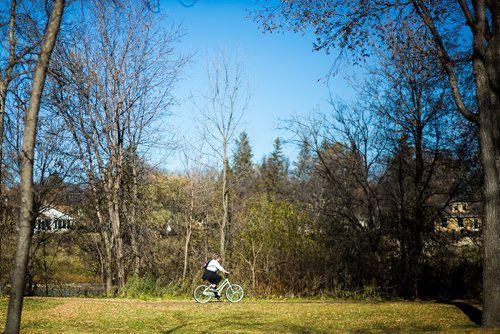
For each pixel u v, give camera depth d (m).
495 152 13.91
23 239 9.00
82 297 24.58
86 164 26.80
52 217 28.34
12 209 25.48
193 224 30.23
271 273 25.33
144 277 25.77
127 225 27.92
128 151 27.67
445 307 19.03
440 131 25.14
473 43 14.30
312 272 25.11
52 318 15.91
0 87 18.86
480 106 14.05
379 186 27.16
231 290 22.22
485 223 13.74
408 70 24.44
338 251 25.48
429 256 25.59
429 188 26.38
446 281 25.11
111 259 27.69
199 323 15.23
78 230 28.23
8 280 25.09
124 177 28.33
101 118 26.92
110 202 26.89
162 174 30.38
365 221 27.98
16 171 22.42
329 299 23.91
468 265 24.98
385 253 25.73
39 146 24.91
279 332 13.63
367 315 17.06
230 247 28.30
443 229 26.25
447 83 23.42
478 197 24.94
